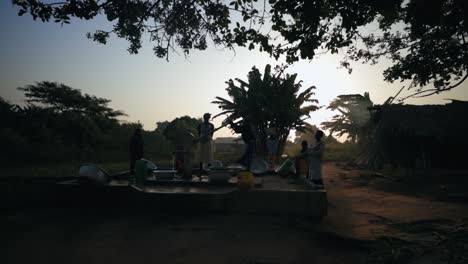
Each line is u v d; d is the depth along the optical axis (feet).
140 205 21.98
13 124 79.56
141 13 19.25
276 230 17.87
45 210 21.80
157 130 121.80
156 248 14.97
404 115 56.59
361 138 91.35
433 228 19.15
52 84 97.76
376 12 16.71
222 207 21.06
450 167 54.24
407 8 18.26
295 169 33.65
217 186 25.82
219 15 21.34
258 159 36.37
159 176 26.96
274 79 81.61
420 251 15.29
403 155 54.75
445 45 25.21
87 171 22.54
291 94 81.25
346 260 14.39
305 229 18.25
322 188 22.36
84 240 15.92
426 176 46.19
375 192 34.40
